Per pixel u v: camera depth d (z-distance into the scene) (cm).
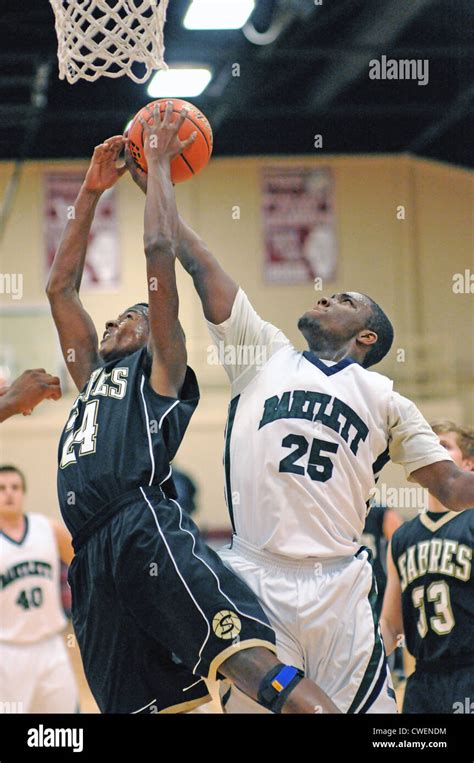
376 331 397
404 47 1230
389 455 381
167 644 348
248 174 1612
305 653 353
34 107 1352
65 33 418
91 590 359
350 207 1625
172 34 1107
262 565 359
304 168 1617
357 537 375
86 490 359
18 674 613
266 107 1472
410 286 1631
